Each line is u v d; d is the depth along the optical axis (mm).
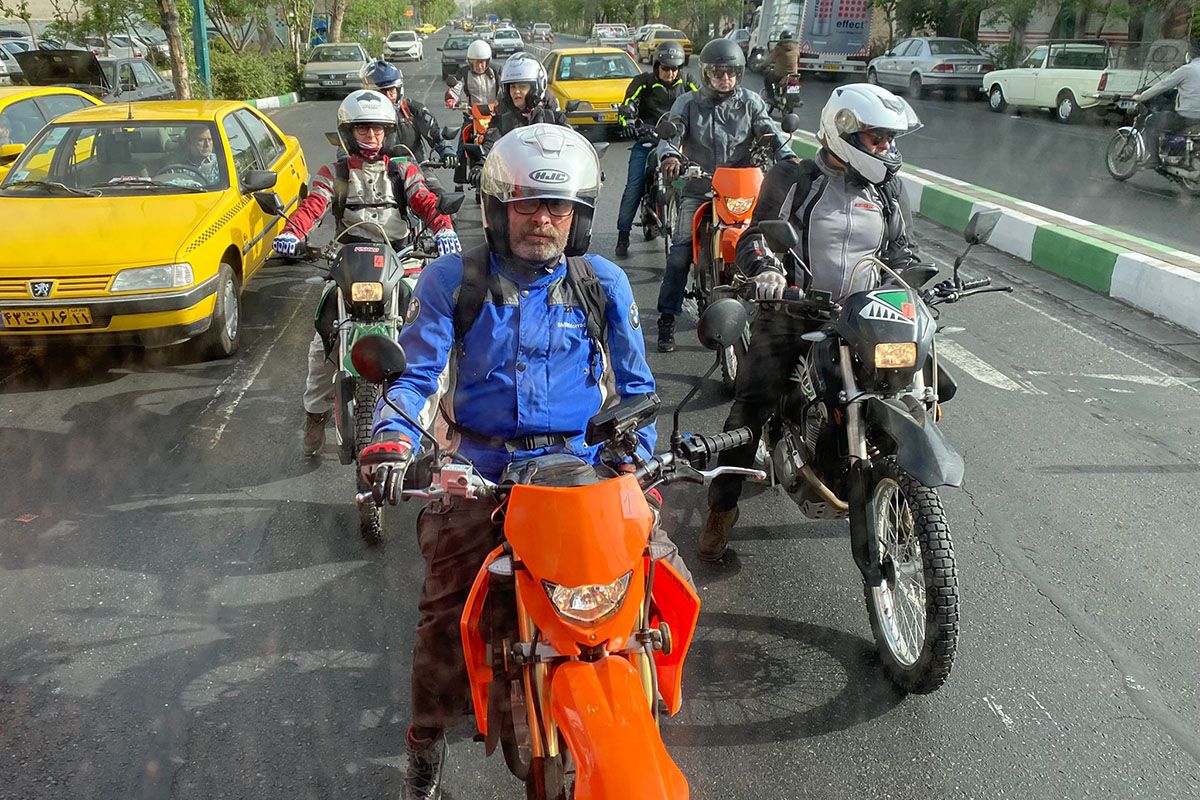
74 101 11242
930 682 3211
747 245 3977
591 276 2596
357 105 5352
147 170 7441
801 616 3832
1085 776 2998
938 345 6844
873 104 3682
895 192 3979
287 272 9141
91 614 3859
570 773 2580
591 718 2006
